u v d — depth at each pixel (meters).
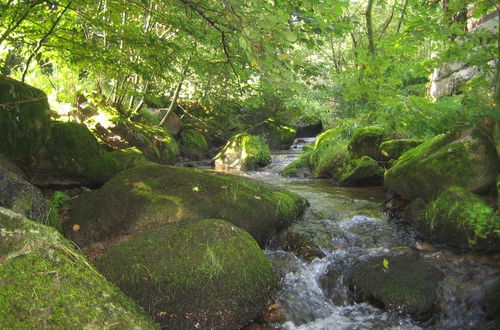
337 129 9.66
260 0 1.86
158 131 10.26
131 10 4.73
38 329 1.56
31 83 8.02
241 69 3.71
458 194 4.04
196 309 2.66
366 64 3.47
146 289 2.66
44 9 5.30
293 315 3.13
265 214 4.21
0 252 1.71
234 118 15.20
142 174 4.35
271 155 12.32
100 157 5.37
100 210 3.89
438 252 3.76
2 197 2.79
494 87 3.67
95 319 1.76
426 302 3.08
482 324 2.92
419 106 3.62
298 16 2.25
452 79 7.36
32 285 1.67
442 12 3.83
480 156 4.11
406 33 3.52
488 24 6.67
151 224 3.75
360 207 5.36
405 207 4.89
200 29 3.66
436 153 4.54
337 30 2.50
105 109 8.65
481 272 3.35
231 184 4.44
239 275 2.87
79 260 2.00
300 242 4.14
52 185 4.84
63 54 5.71
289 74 1.99
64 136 5.07
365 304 3.27
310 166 9.16
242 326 2.81
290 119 15.88
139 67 5.67
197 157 12.40
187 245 2.98
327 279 3.62
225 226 3.26
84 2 5.03
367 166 6.96
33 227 1.91
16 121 3.98
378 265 3.52
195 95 10.70
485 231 3.61
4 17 4.73
